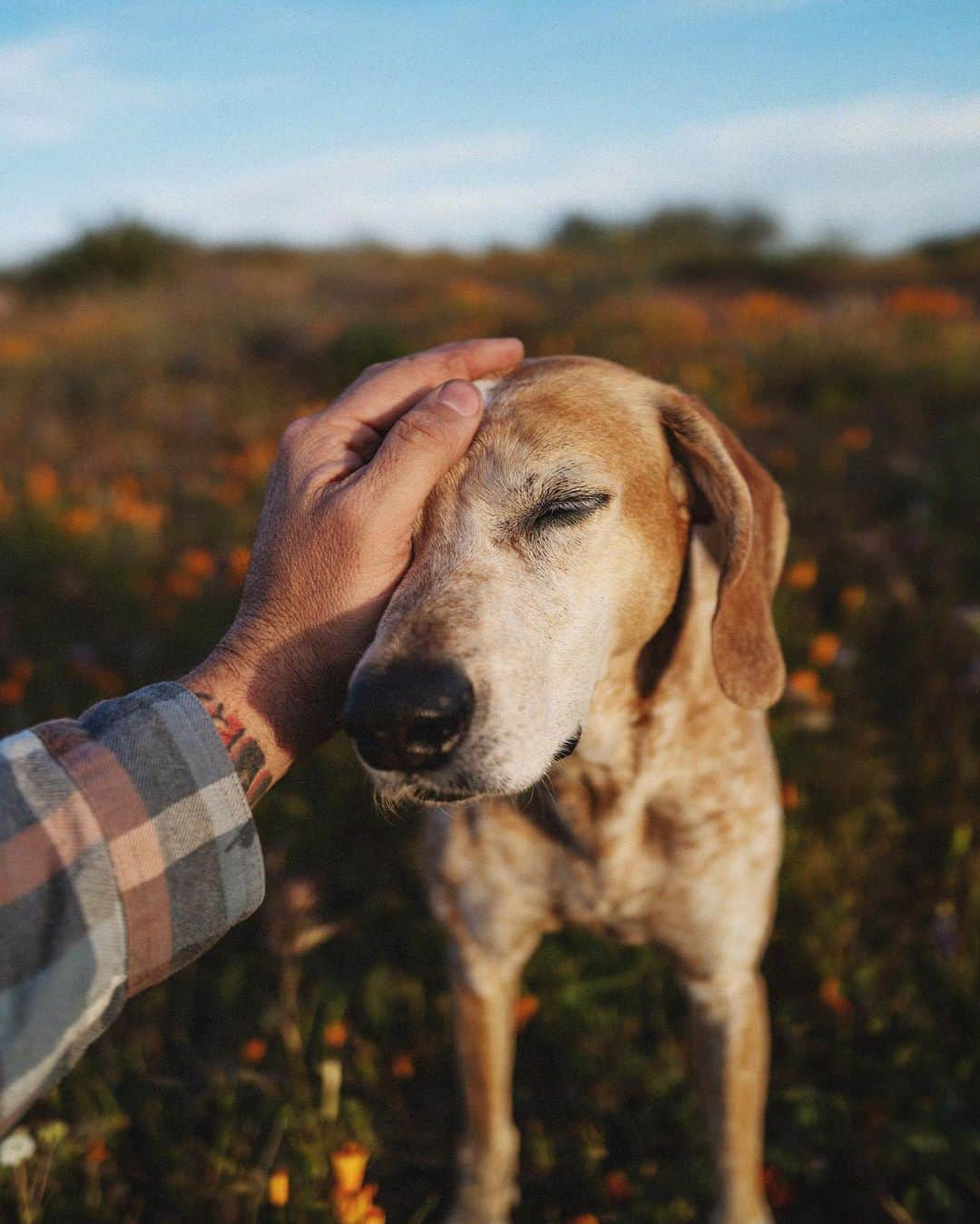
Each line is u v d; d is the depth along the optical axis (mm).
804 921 573
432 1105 521
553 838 459
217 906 257
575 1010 541
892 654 796
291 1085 489
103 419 1557
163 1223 451
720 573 425
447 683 330
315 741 334
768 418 1345
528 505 392
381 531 330
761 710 447
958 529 974
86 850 234
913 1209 454
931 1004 526
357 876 623
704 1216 466
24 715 722
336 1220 425
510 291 2893
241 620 330
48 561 966
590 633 393
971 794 645
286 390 1749
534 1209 482
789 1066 518
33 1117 484
